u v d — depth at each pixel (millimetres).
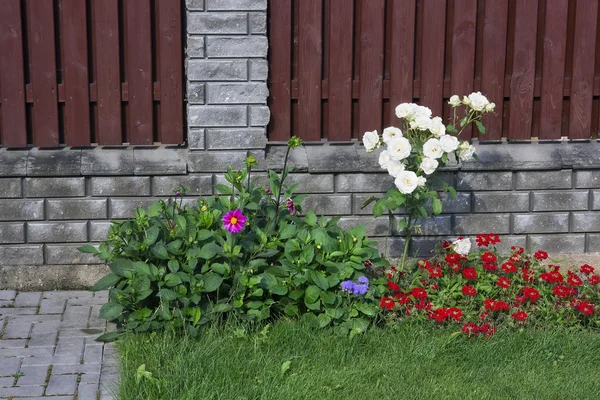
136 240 5773
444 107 6629
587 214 6707
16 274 6410
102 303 6172
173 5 6293
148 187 6402
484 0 6504
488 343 5441
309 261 5660
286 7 6391
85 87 6312
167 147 6512
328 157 6473
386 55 6562
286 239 5973
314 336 5438
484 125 6656
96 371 5176
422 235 6641
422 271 6109
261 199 6402
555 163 6574
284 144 6582
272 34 6418
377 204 5945
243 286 5594
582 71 6617
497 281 5859
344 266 5707
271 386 4910
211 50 6289
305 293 5637
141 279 5516
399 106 5914
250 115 6391
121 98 6367
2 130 6316
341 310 5570
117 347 5477
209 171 6430
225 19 6266
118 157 6375
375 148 5992
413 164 6051
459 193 6617
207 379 4918
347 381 5023
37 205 6359
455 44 6504
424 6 6438
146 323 5512
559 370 5297
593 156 6613
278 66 6465
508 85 6621
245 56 6316
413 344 5426
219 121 6371
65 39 6242
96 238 6426
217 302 5594
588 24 6562
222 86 6336
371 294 5660
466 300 5770
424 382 5090
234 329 5516
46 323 5824
